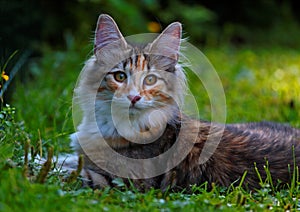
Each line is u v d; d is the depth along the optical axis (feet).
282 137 19.24
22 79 31.07
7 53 25.63
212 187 17.12
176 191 17.72
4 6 28.22
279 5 60.23
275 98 31.65
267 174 17.28
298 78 39.11
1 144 16.16
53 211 12.99
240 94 33.09
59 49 39.75
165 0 48.98
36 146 18.19
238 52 50.31
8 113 18.07
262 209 15.06
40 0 36.94
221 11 55.93
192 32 50.37
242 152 18.28
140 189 17.53
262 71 41.63
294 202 16.22
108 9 40.65
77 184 16.03
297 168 17.47
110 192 15.72
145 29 41.73
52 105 25.36
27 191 13.44
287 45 57.72
